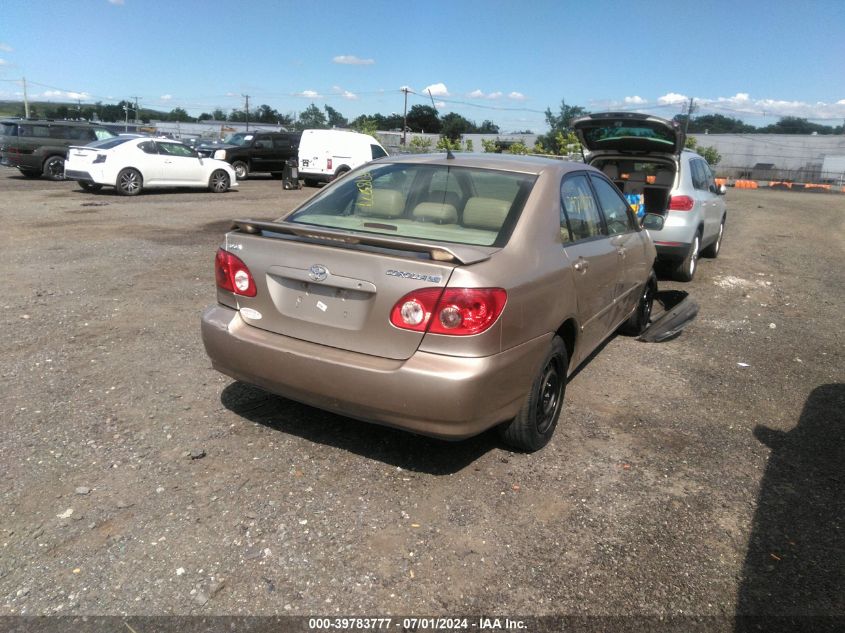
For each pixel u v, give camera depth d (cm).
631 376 512
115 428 380
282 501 315
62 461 342
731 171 6569
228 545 282
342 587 261
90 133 2045
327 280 321
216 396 429
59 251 884
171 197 1653
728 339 627
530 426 357
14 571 262
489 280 304
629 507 326
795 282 932
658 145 834
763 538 305
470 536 296
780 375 529
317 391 329
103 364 477
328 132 2150
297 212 405
